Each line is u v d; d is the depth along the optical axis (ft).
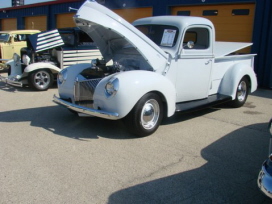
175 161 12.16
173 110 15.49
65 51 27.73
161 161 12.12
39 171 11.00
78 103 15.69
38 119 17.37
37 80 26.27
